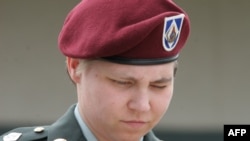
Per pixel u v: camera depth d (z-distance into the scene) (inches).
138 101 169.6
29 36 573.6
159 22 168.1
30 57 575.2
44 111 577.6
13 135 203.2
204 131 569.6
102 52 168.1
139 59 169.2
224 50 568.1
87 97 175.6
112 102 170.6
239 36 566.3
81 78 177.8
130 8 170.9
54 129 193.9
